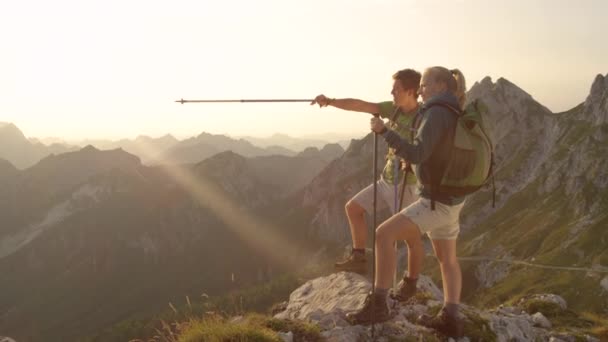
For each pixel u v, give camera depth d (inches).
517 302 410.3
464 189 231.3
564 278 6427.2
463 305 321.4
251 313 267.7
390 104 288.5
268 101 284.2
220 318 249.9
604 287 5871.1
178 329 245.9
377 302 252.4
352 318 260.7
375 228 255.9
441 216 239.5
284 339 239.1
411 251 292.2
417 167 238.2
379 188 302.2
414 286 302.8
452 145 223.0
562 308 391.2
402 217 245.4
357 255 326.0
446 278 261.3
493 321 299.4
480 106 232.5
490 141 229.8
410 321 278.5
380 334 250.4
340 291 318.3
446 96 227.0
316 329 253.0
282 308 353.4
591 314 384.5
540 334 321.1
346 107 289.7
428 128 220.1
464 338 267.4
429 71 234.8
